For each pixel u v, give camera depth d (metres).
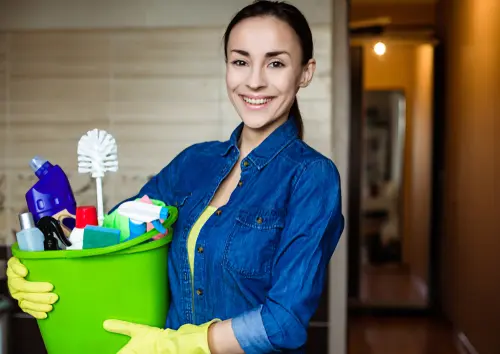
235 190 0.95
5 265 1.91
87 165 0.93
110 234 0.82
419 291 4.25
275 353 0.92
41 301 0.84
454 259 3.45
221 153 1.03
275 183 0.92
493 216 2.64
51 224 0.87
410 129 4.60
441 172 3.78
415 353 3.05
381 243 4.83
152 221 0.86
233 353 0.83
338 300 1.88
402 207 4.75
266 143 0.96
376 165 4.73
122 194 1.91
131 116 1.88
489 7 2.74
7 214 1.91
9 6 1.86
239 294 0.91
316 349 1.90
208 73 1.86
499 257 2.53
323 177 0.90
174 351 0.83
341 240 1.88
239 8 1.83
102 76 1.87
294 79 0.93
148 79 1.87
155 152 1.89
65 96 1.88
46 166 0.99
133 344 0.85
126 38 1.86
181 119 1.88
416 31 3.73
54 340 0.88
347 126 1.86
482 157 2.87
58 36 1.86
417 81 4.32
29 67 1.88
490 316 2.66
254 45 0.89
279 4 0.92
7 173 1.91
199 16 1.84
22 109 1.89
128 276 0.85
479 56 2.93
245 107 0.94
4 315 1.83
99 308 0.86
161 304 0.93
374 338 3.31
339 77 1.85
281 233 0.90
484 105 2.85
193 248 0.95
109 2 1.85
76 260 0.82
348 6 1.87
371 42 3.70
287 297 0.84
